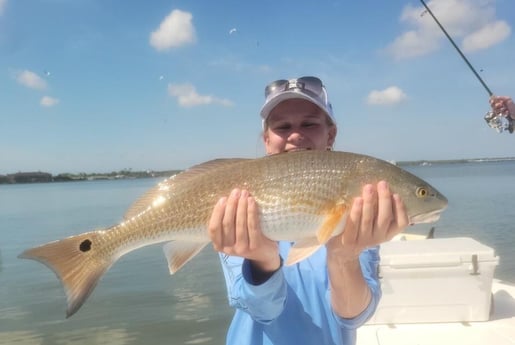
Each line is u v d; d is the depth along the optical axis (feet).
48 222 23.57
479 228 16.51
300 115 2.93
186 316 8.39
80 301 2.55
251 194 2.52
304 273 2.67
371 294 2.55
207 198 2.59
